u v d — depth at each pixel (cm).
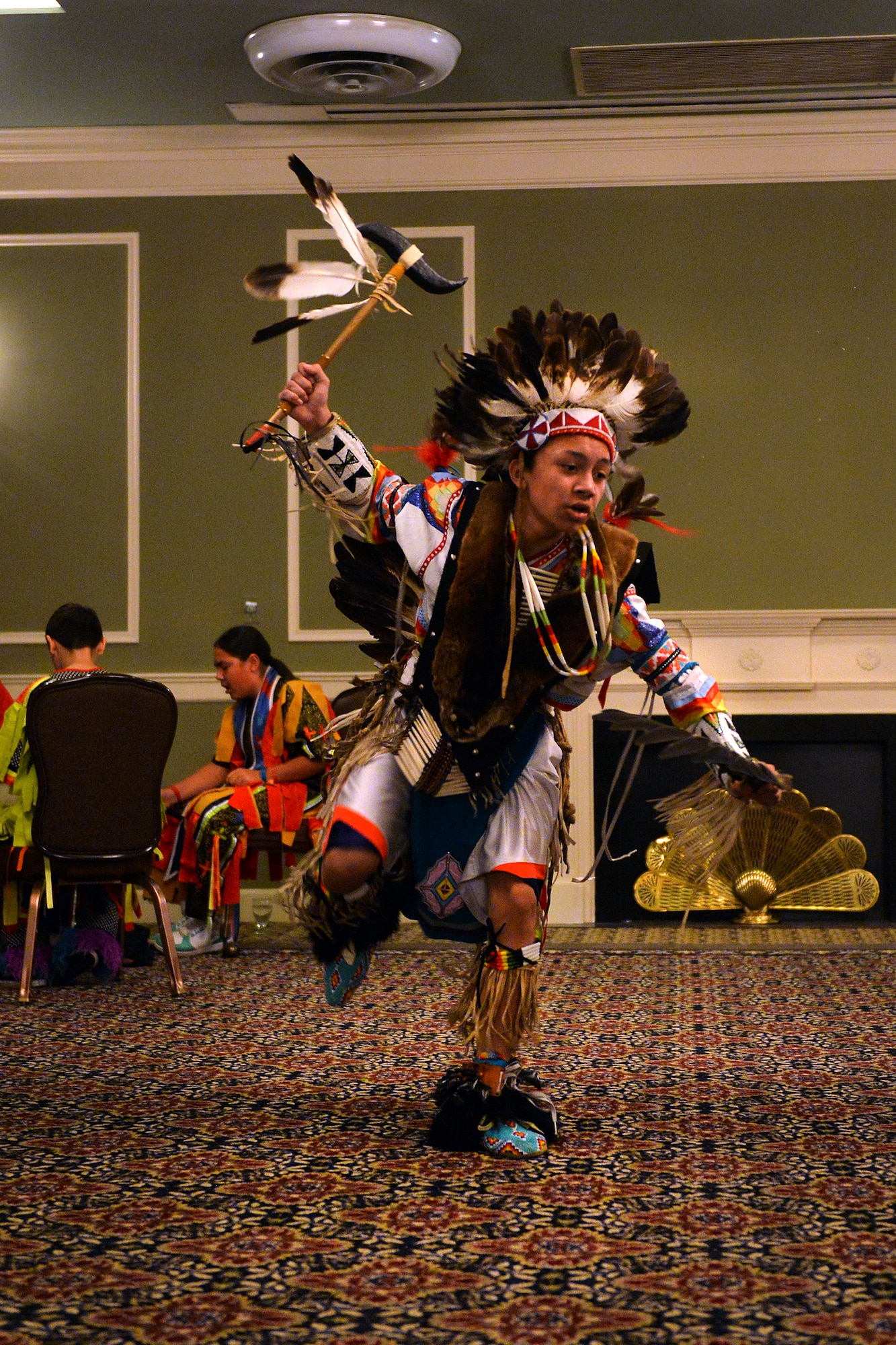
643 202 662
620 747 652
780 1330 163
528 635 247
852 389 655
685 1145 250
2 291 686
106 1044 355
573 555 249
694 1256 190
